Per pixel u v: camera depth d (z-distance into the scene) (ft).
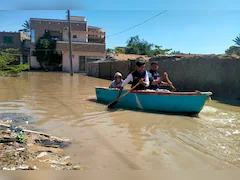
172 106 18.85
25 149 10.91
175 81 35.37
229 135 13.37
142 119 16.96
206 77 30.07
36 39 101.76
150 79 21.66
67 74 77.10
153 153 10.83
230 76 26.89
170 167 9.45
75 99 25.31
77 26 106.32
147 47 136.77
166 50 114.01
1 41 113.50
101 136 13.16
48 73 79.36
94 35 110.42
